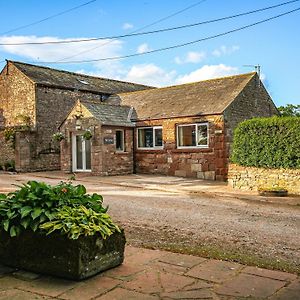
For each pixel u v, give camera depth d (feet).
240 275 16.20
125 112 74.69
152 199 41.16
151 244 21.99
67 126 72.33
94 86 91.97
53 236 15.93
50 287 14.87
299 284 15.16
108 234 16.51
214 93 69.46
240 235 24.62
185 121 65.82
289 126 45.42
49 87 81.35
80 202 17.88
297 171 44.70
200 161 64.08
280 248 21.52
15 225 16.92
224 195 44.98
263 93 73.46
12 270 16.83
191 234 24.79
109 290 14.55
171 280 15.58
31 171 78.33
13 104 83.41
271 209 35.45
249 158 48.85
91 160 68.23
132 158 72.23
